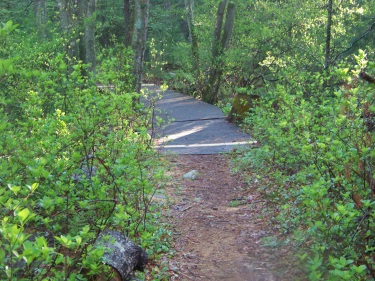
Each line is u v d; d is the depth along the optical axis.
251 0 23.11
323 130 6.90
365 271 4.78
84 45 17.50
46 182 5.31
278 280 5.78
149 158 8.89
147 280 6.01
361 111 5.75
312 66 17.00
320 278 4.95
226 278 6.12
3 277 3.63
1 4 21.03
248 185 10.12
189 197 9.59
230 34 24.72
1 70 4.04
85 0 18.45
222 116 19.33
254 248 6.81
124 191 6.52
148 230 6.72
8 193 4.45
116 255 5.12
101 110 6.67
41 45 13.02
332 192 5.77
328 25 13.88
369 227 5.03
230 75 25.72
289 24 19.98
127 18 19.14
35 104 7.71
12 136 6.39
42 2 21.44
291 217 7.27
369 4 18.98
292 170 9.36
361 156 5.26
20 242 3.12
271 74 21.77
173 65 34.31
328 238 5.17
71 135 6.33
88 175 6.71
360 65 5.95
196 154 13.37
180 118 19.44
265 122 11.27
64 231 5.43
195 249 7.05
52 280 4.00
